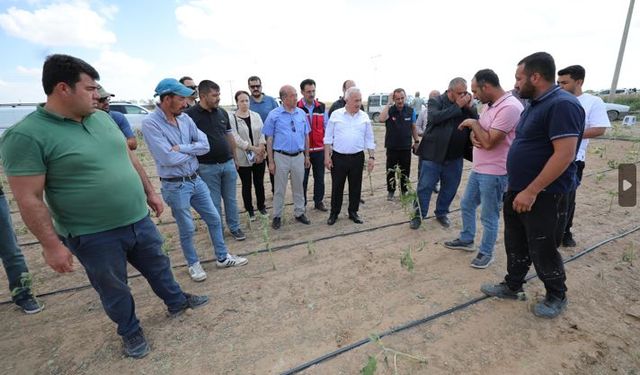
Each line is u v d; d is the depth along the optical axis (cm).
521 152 234
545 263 240
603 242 372
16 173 174
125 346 232
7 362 230
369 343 235
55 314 281
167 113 286
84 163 192
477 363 216
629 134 1179
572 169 227
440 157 395
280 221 453
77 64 181
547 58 215
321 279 322
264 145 455
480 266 329
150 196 263
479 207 512
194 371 218
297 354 229
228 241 416
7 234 268
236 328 257
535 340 233
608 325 246
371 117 2336
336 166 433
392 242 399
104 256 211
